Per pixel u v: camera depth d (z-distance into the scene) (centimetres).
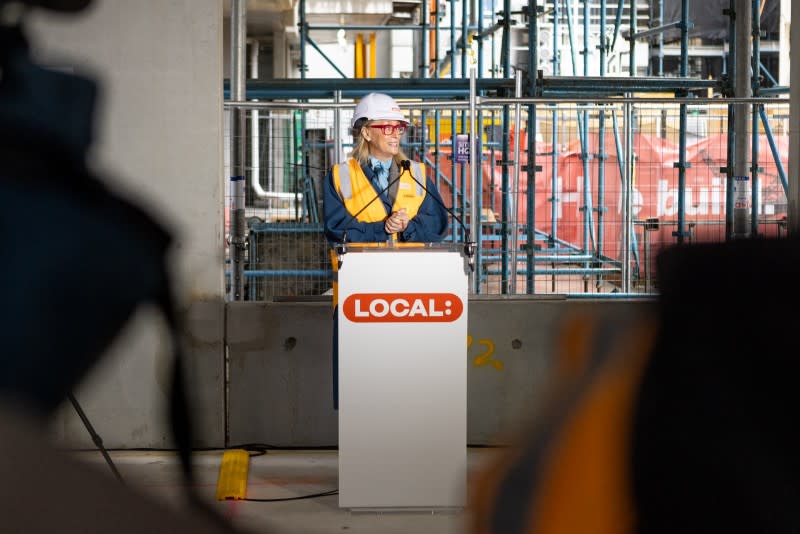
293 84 979
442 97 1010
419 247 446
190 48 567
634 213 1005
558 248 1105
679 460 66
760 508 64
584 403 71
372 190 479
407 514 461
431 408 450
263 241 820
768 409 65
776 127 1171
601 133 1112
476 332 592
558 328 75
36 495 44
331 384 586
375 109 476
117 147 567
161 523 45
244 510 474
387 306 446
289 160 1140
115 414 546
